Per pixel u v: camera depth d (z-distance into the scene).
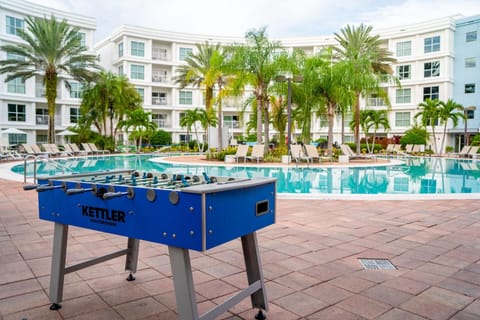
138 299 2.77
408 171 14.73
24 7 30.33
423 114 29.33
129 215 2.25
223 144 24.02
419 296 2.81
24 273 3.29
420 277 3.21
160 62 39.56
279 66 17.58
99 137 28.64
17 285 3.02
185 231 1.96
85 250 3.98
